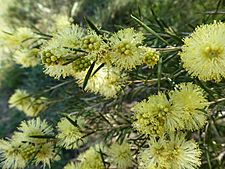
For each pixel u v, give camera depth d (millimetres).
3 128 285
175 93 87
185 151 87
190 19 191
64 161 228
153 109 85
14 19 314
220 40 77
